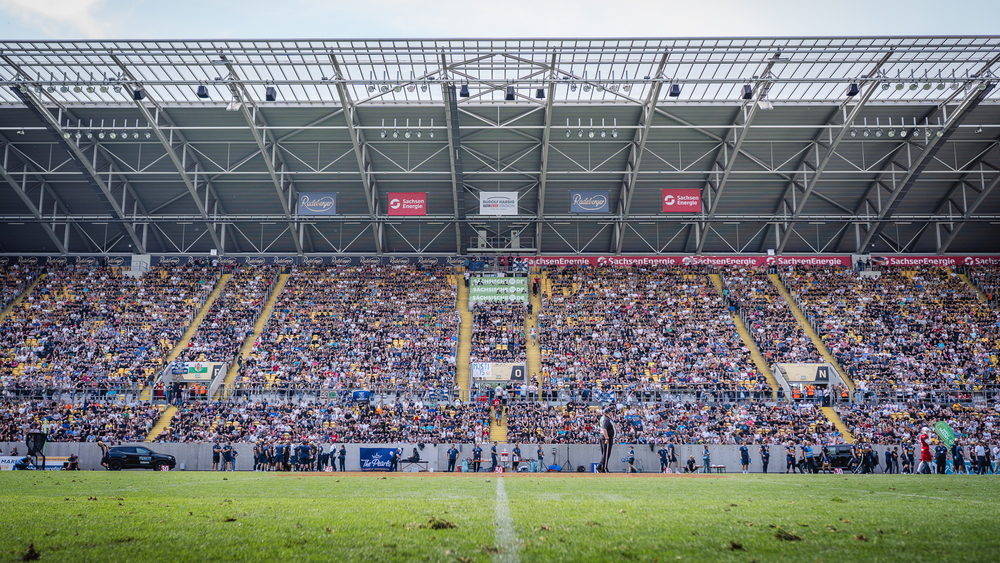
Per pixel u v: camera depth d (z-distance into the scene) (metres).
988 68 41.41
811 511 12.91
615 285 60.94
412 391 47.50
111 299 58.09
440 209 59.38
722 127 48.25
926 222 59.03
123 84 42.12
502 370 49.38
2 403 45.84
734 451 40.78
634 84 43.66
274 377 48.94
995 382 48.66
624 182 56.38
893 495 17.86
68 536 9.67
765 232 62.06
